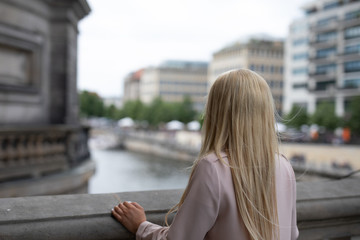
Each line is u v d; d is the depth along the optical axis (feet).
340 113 188.24
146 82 487.61
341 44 190.19
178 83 461.78
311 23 209.05
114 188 41.24
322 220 6.43
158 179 63.00
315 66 204.33
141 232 4.57
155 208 5.39
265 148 4.31
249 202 4.00
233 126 4.30
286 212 4.35
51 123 36.91
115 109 396.16
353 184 7.46
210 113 4.66
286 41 225.97
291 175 4.56
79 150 37.78
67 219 4.85
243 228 3.99
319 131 166.91
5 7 30.35
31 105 34.09
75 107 41.73
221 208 4.00
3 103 30.78
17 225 4.60
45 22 35.76
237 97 4.40
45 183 26.12
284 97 229.04
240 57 271.49
